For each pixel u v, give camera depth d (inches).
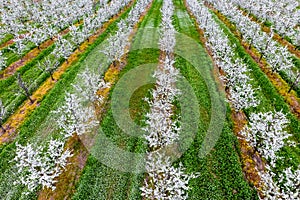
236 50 1664.6
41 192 855.7
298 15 1844.2
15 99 1288.1
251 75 1406.3
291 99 1224.2
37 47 1823.3
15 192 860.6
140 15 2386.8
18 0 2586.1
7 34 2023.9
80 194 824.3
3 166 952.9
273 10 2006.6
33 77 1471.5
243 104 1055.6
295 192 712.4
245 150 969.5
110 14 2242.9
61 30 2095.2
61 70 1533.0
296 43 1593.3
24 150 836.6
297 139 1021.8
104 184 859.4
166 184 716.7
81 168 928.9
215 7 2464.3
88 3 2406.5
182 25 2082.9
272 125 877.2
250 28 1749.5
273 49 1449.3
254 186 836.6
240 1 2309.3
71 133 981.8
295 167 893.2
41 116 1168.2
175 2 2773.1
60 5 2422.5
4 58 1529.3
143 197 810.2
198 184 840.9
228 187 828.0
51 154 844.6
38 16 2124.8
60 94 1307.8
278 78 1378.0
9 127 1136.8
